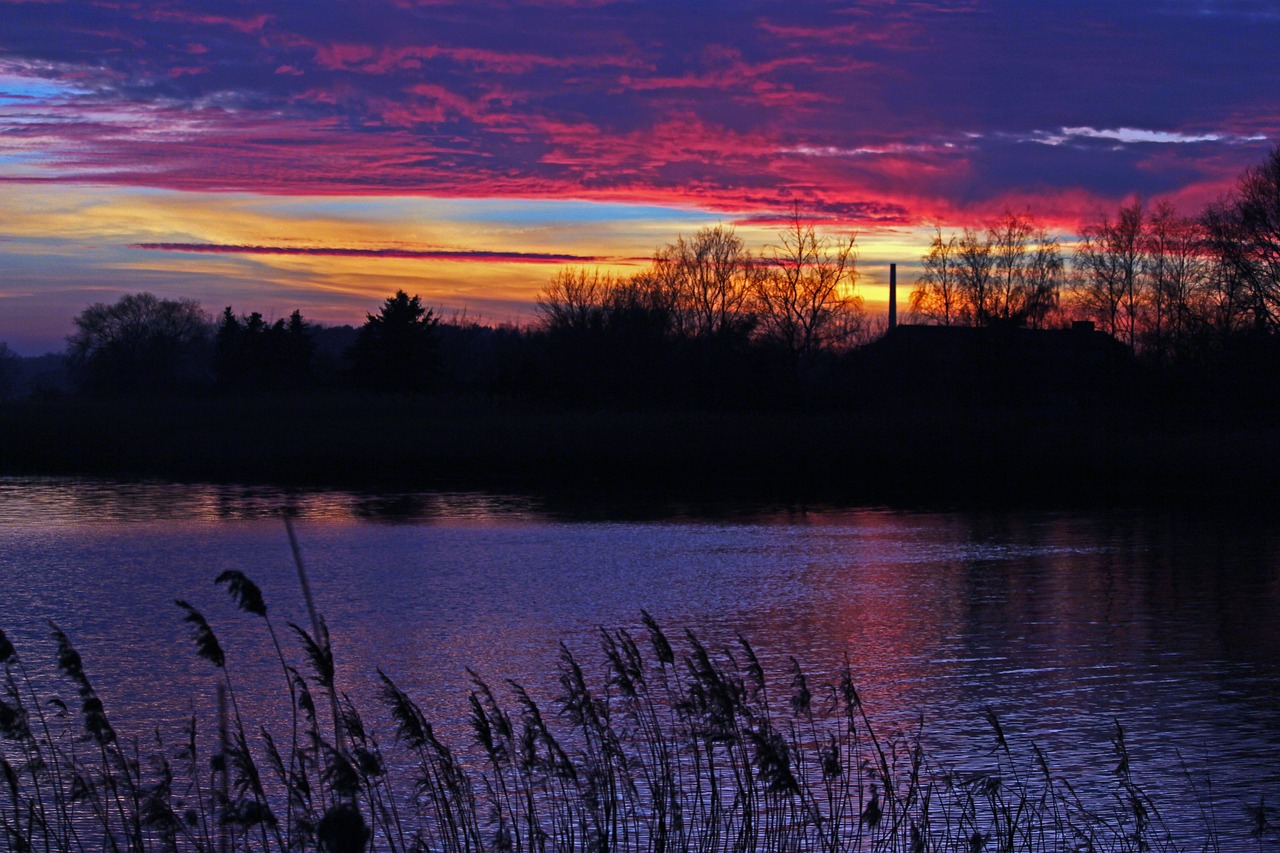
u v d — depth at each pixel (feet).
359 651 51.44
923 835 25.89
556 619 59.47
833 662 48.78
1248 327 158.92
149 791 23.27
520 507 116.06
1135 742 36.47
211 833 25.89
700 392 183.21
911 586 69.77
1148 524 101.96
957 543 90.27
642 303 227.20
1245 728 37.96
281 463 152.76
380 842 26.48
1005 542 90.74
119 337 373.20
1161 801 30.76
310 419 166.50
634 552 85.20
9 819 26.53
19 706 24.58
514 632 55.93
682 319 234.99
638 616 60.13
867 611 61.46
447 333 351.05
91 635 54.70
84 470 152.97
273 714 40.34
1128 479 135.85
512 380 193.88
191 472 149.79
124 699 42.60
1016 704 41.37
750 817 25.31
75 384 376.68
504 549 87.20
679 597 66.03
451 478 144.77
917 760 29.09
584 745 34.88
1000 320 183.73
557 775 24.54
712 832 25.50
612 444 149.59
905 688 43.96
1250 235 156.97
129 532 96.22
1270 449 130.52
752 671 26.18
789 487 135.54
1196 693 42.80
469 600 65.00
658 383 197.16
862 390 185.78
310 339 300.81
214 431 160.86
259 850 25.40
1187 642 52.42
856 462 145.07
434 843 26.25
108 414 167.53
